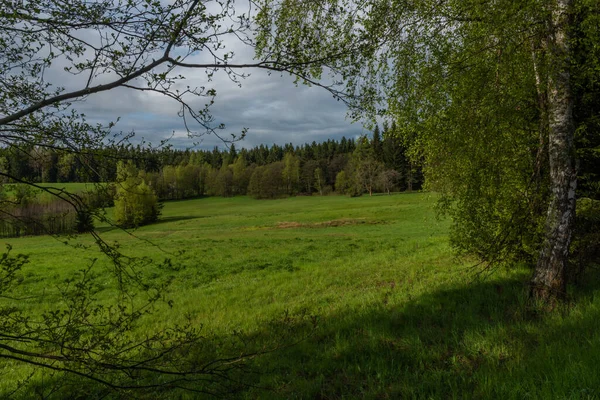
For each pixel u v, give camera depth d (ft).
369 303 28.37
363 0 23.07
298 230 125.18
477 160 23.82
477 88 21.71
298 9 19.72
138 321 29.76
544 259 22.52
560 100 21.97
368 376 16.84
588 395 11.84
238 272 53.11
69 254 71.72
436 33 23.84
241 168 428.97
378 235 94.02
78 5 9.00
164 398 15.69
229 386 15.94
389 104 25.22
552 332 18.01
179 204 344.90
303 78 11.22
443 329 21.31
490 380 14.23
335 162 417.28
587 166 27.66
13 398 16.74
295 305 30.94
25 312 33.30
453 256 42.98
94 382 12.63
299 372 18.75
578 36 22.63
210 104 10.38
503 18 18.54
